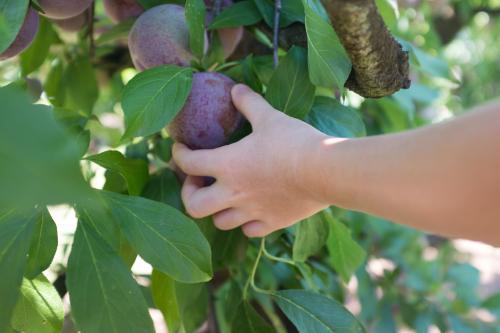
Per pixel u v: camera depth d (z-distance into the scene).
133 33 0.49
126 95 0.42
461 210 0.33
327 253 0.68
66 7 0.47
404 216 0.35
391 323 0.86
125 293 0.37
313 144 0.40
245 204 0.44
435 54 0.94
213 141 0.46
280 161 0.41
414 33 0.95
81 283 0.37
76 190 0.19
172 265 0.39
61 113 0.47
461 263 0.98
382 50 0.42
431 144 0.33
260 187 0.42
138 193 0.47
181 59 0.47
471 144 0.31
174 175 0.49
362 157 0.37
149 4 0.51
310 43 0.44
